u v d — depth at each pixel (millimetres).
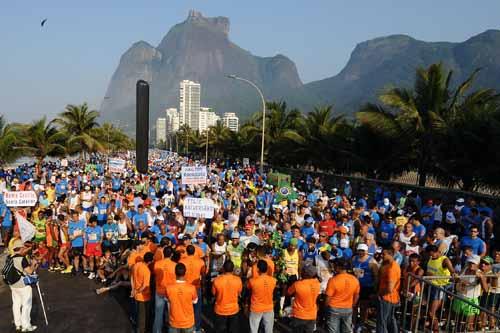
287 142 33938
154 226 10758
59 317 8328
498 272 7895
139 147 7285
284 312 8539
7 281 7480
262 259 7281
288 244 8859
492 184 16516
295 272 8602
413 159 22484
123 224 11117
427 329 7742
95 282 10445
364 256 8086
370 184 22812
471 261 7715
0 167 29906
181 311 6379
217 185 21391
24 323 7598
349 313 6766
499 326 7777
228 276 6848
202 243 9281
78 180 21438
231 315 6844
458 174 17938
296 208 13758
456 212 13320
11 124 31016
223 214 14211
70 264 11602
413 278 7566
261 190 17141
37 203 13766
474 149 17016
